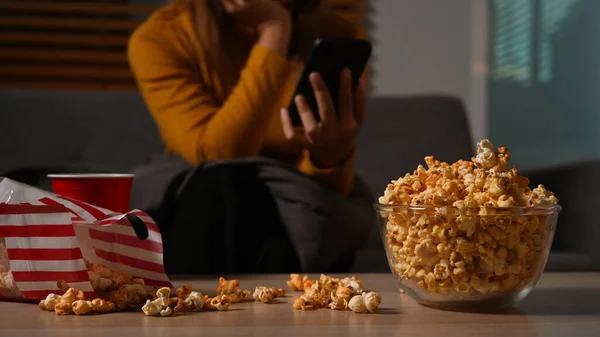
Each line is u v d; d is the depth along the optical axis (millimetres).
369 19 3133
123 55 3043
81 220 785
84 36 3027
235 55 1925
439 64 3186
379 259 1648
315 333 633
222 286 827
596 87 3389
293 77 1941
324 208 1403
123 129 2141
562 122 3387
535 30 3332
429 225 688
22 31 3016
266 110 1748
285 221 1400
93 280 785
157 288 795
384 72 3156
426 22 3160
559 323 680
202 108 1813
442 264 698
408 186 748
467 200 681
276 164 1413
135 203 1341
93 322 684
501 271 691
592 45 3371
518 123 3344
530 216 691
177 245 1325
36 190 752
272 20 1786
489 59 3277
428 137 2188
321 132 1556
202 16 1904
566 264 1677
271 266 1407
